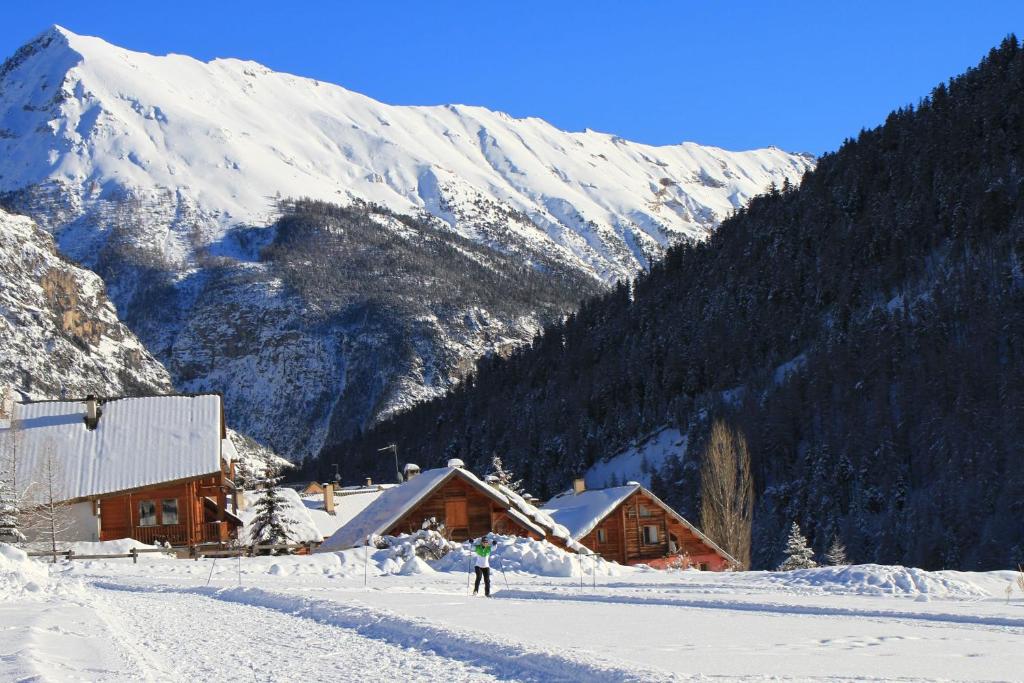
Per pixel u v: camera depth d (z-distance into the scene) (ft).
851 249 615.57
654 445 522.47
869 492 364.17
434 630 59.11
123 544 160.35
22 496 162.30
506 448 588.09
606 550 196.44
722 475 218.79
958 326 471.21
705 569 201.46
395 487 186.09
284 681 46.57
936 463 369.91
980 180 589.73
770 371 537.65
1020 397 363.76
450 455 628.69
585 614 73.61
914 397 408.05
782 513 378.94
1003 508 311.88
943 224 586.86
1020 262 499.92
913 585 99.19
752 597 89.20
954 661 51.13
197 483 188.75
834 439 409.08
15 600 84.99
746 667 48.78
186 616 73.82
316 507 236.22
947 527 327.06
